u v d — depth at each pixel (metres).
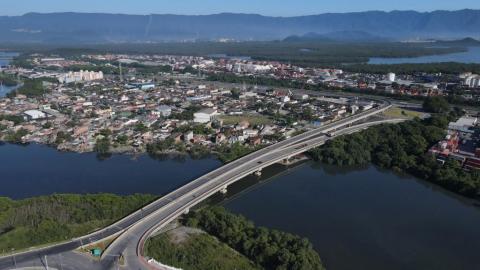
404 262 180.88
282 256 164.62
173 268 158.75
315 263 167.00
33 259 161.12
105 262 159.50
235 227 191.00
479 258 184.88
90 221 199.50
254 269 165.88
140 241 177.00
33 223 192.88
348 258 182.62
